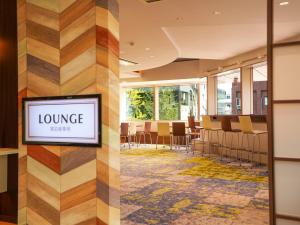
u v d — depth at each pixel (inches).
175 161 327.6
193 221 140.6
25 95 104.9
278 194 112.5
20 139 105.0
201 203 169.5
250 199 176.4
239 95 399.9
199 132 430.9
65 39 99.9
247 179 231.0
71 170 99.0
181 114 549.3
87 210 97.1
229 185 211.9
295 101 109.9
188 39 298.2
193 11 200.5
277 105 113.1
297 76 110.1
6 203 117.1
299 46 109.7
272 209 112.7
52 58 101.3
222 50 353.1
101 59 95.7
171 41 284.4
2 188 115.6
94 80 96.6
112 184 97.0
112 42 98.0
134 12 201.3
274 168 113.6
